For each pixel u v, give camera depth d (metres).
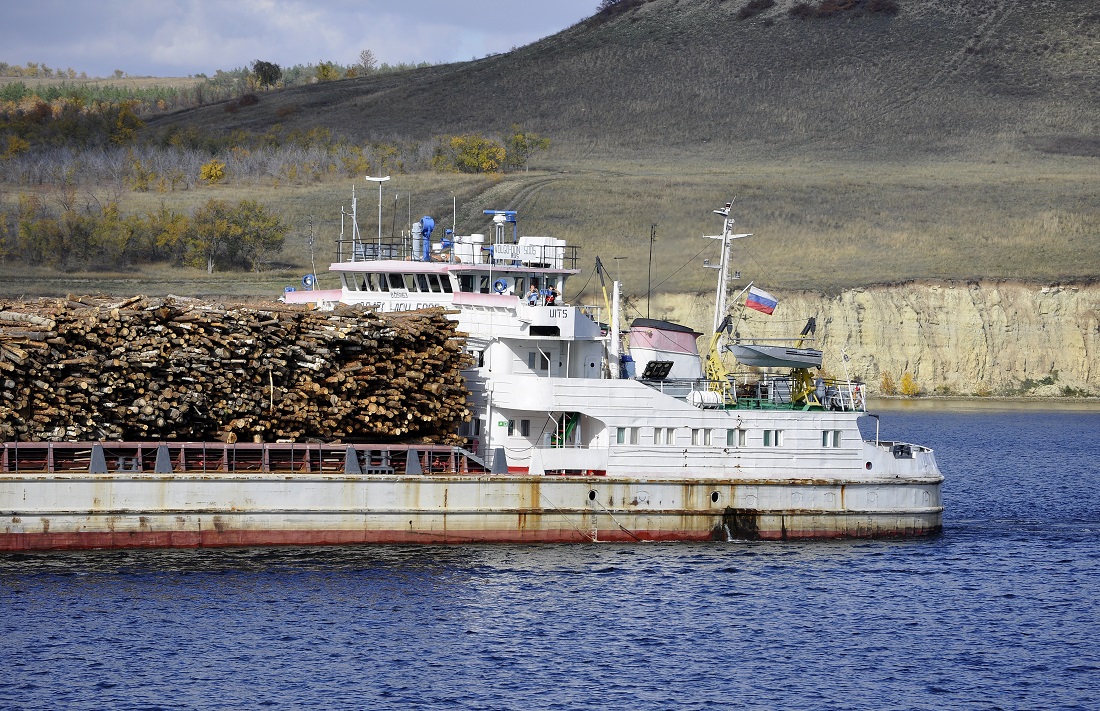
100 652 77.31
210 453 96.62
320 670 76.12
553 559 98.38
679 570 98.25
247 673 75.19
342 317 98.62
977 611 93.19
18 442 90.19
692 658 80.69
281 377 96.31
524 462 104.69
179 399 93.00
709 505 103.88
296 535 94.88
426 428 101.38
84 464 93.62
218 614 84.00
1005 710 74.44
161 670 75.12
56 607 83.44
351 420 98.19
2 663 75.25
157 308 93.38
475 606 87.81
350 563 94.19
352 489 95.56
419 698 72.69
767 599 93.06
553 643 82.12
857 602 93.75
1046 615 92.81
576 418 103.88
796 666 80.19
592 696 74.00
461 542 98.44
